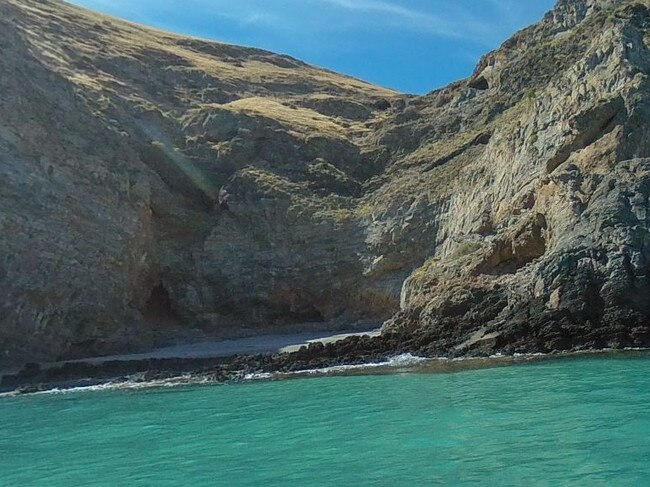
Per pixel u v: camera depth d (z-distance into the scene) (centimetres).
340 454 1159
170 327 4153
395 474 1014
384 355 2670
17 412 2041
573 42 4778
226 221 4512
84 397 2341
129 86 5159
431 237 4044
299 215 4450
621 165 2686
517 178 3325
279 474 1063
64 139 4000
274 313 4291
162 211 4459
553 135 3194
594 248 2461
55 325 3453
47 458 1309
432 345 2642
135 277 4025
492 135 4194
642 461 989
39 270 3472
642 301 2333
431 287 3011
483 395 1614
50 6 5853
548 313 2414
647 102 2805
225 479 1059
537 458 1036
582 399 1455
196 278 4319
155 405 1966
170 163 4684
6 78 3934
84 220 3794
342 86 6962
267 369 2644
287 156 4959
